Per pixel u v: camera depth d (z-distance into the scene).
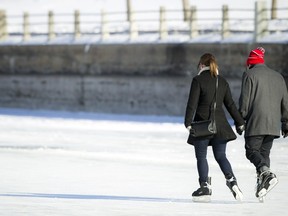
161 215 25.05
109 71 111.38
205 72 29.62
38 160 46.25
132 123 89.25
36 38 122.94
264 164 29.42
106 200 29.22
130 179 37.00
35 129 77.12
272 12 100.62
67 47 115.94
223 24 100.56
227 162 29.31
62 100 117.38
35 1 167.50
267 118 29.92
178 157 49.22
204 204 28.38
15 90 123.12
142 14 146.88
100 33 115.56
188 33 107.62
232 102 29.73
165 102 105.75
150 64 106.81
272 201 29.61
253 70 30.28
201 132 29.06
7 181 35.44
